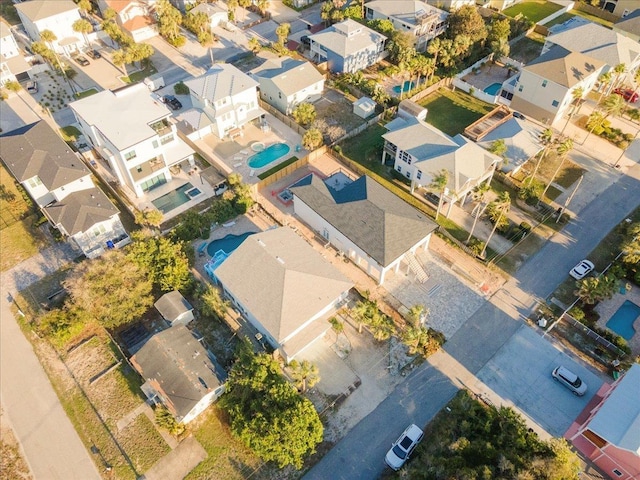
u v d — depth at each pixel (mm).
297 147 76125
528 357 50844
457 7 105375
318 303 50312
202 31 99938
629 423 40125
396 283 57688
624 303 55438
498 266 59406
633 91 83875
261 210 66062
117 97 70125
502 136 71562
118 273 52500
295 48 98688
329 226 59750
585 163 72812
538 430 45438
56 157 63719
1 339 52750
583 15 109875
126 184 69375
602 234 62969
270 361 46156
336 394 47875
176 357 46938
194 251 60562
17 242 62438
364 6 102688
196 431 45500
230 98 75000
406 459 42500
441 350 51500
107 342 52219
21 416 46844
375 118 80062
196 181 70438
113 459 43875
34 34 97625
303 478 42688
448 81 88938
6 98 85562
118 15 100000
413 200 67562
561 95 75500
